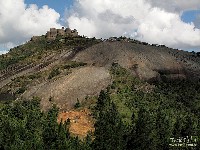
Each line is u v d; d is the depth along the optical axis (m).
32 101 129.12
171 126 112.44
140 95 137.88
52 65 180.62
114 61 167.88
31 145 86.31
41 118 109.88
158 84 155.25
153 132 103.25
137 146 95.31
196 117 129.75
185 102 140.88
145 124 97.69
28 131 97.12
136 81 150.38
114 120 103.94
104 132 93.81
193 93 150.00
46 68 177.50
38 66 185.25
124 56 173.25
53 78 153.00
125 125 104.12
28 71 181.88
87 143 93.56
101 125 97.88
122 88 140.12
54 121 101.06
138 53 178.88
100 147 91.50
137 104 129.25
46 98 133.88
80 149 88.75
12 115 112.62
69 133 96.38
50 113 114.94
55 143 87.00
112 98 130.25
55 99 132.88
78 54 187.25
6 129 89.25
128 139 96.62
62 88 139.12
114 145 92.88
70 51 196.75
